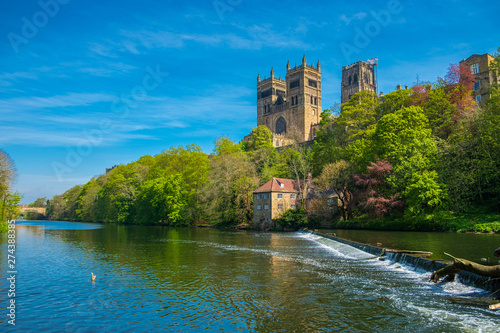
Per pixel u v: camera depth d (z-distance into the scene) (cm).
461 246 3422
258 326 1664
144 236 6481
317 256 3697
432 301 1933
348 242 4259
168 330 1642
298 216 7644
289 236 6294
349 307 1886
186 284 2469
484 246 3403
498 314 1706
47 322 1756
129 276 2747
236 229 8431
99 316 1841
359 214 7288
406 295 2064
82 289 2367
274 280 2552
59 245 4928
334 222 7450
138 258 3641
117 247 4644
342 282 2438
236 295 2172
